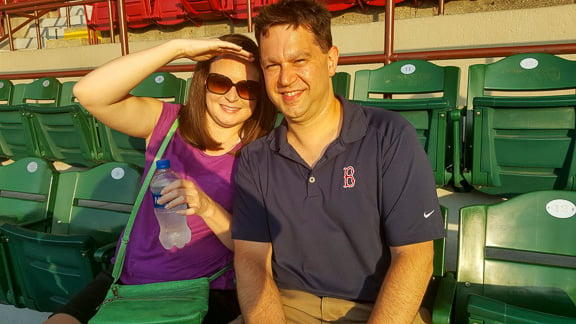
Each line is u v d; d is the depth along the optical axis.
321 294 1.59
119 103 1.80
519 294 1.64
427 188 1.44
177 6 7.83
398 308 1.36
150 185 1.86
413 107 2.60
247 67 1.83
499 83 3.24
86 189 2.53
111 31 5.98
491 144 2.51
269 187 1.60
